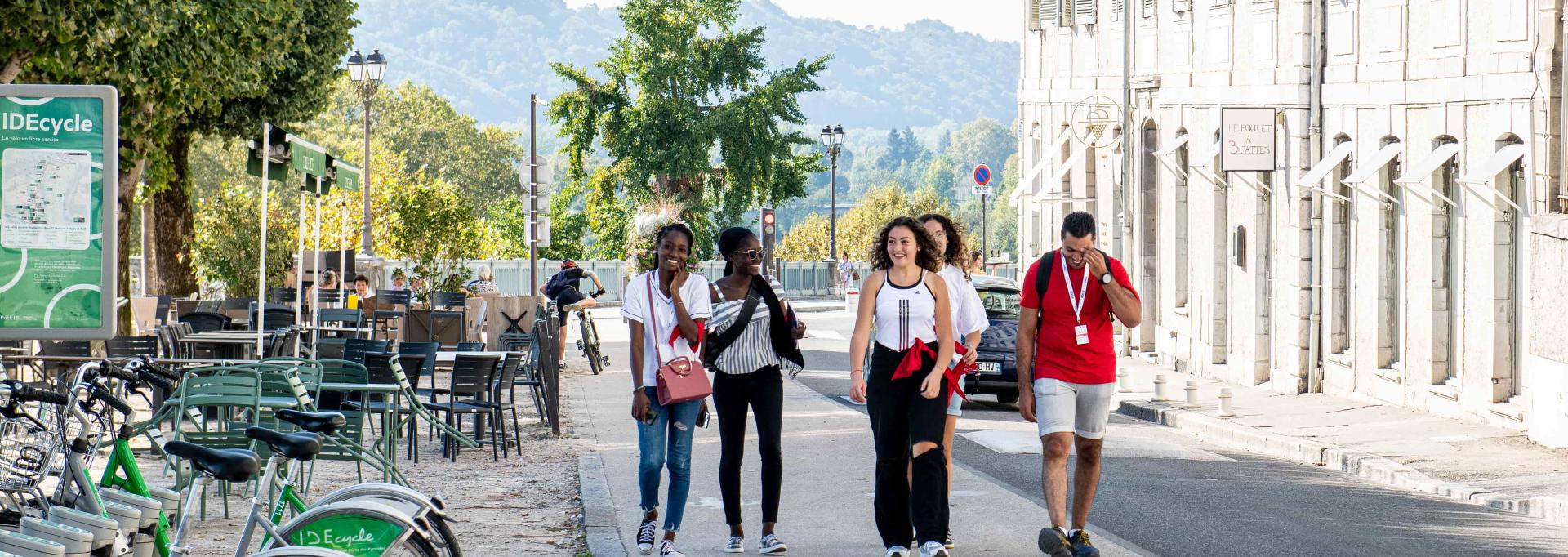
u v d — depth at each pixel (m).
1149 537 10.39
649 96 63.44
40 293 7.68
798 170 65.88
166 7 17.55
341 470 13.07
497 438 15.73
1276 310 23.14
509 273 56.94
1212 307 25.50
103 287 7.71
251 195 34.91
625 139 63.50
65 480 6.41
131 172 24.38
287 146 17.53
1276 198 23.08
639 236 55.88
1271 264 23.34
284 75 29.48
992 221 174.12
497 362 14.34
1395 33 19.88
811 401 20.31
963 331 8.82
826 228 104.62
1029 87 36.03
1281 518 11.40
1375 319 20.59
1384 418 18.67
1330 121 21.61
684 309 8.77
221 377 10.78
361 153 56.44
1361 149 20.80
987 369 20.42
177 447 6.31
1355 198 21.06
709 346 8.87
